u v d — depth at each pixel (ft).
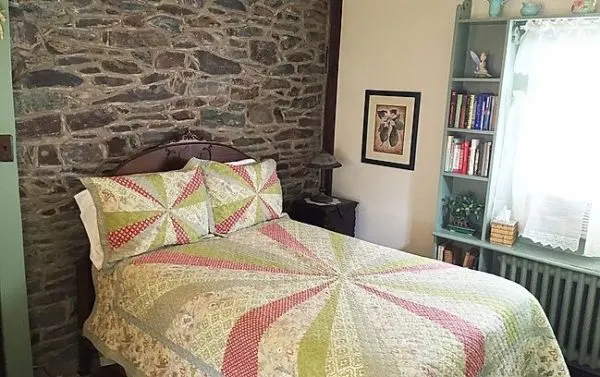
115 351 8.75
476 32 11.44
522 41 10.62
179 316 7.77
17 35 9.00
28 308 9.77
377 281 8.58
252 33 12.82
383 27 13.37
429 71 12.60
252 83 13.07
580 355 10.30
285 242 10.31
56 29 9.48
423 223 13.20
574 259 10.41
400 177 13.55
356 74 14.15
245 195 11.02
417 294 8.13
